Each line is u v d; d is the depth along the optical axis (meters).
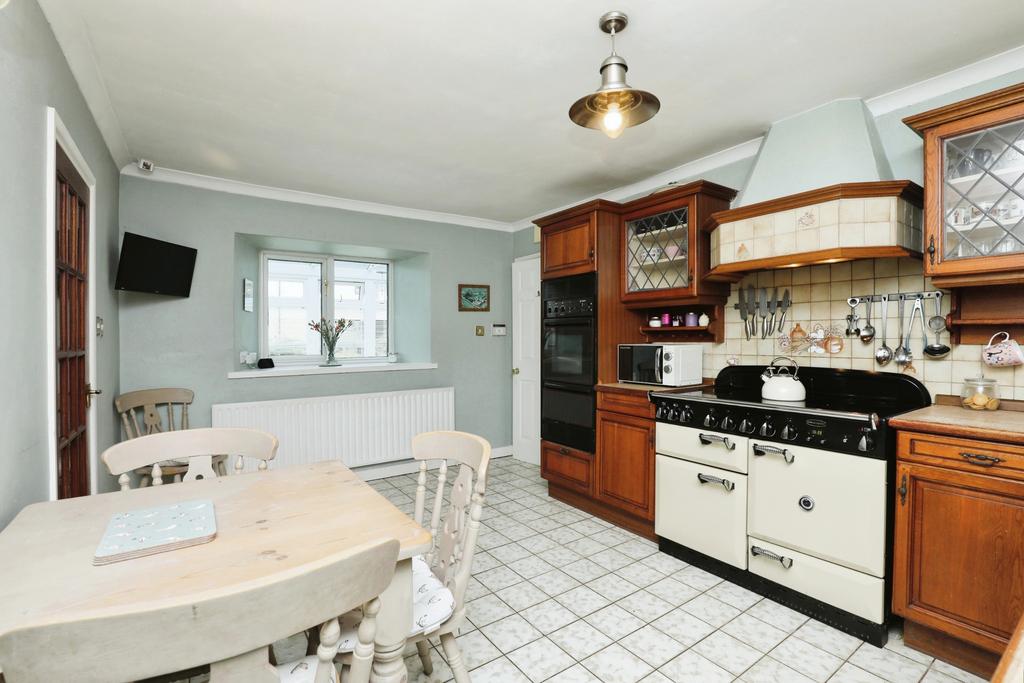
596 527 3.06
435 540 1.66
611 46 1.89
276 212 3.74
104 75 2.09
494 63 2.02
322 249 4.27
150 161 3.08
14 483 1.27
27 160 1.38
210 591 0.63
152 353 3.29
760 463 2.21
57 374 1.72
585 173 3.36
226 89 2.22
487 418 4.84
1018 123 1.73
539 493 3.74
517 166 3.22
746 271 2.74
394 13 1.69
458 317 4.66
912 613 1.77
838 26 1.78
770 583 2.19
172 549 1.02
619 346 3.25
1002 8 1.68
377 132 2.68
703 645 1.86
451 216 4.56
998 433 1.57
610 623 2.01
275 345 4.26
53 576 0.90
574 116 1.79
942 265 1.90
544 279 3.67
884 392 2.26
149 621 0.59
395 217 4.30
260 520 1.18
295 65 2.02
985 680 1.64
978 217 1.83
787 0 1.63
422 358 4.57
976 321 1.98
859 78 2.15
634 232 3.26
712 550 2.40
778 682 1.65
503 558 2.61
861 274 2.43
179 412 3.39
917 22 1.76
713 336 3.10
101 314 2.59
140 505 1.27
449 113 2.46
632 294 3.24
